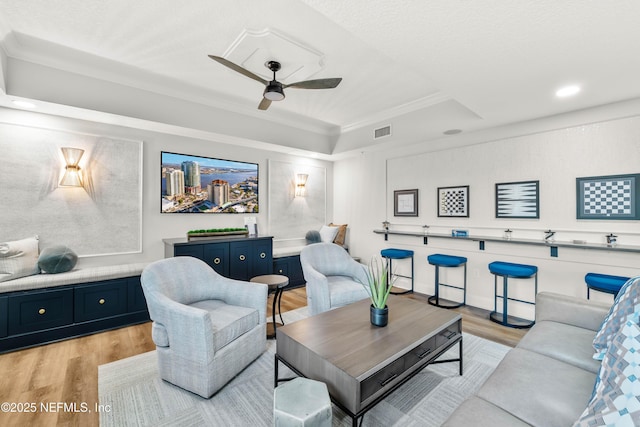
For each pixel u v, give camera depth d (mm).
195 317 1916
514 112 3082
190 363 1967
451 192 4078
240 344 2227
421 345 1832
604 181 2896
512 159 3506
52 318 2791
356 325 2045
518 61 2053
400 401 1919
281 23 2232
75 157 3217
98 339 2871
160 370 2137
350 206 5594
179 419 1751
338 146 5109
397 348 1704
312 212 5605
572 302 2047
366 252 5293
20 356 2512
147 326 3211
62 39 2459
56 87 2789
